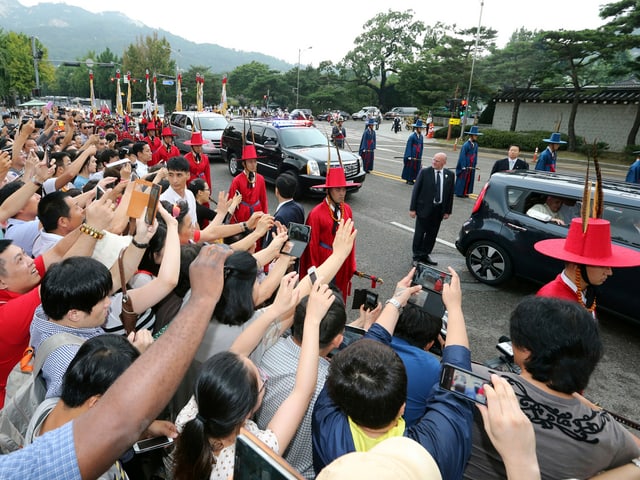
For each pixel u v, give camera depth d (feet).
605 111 84.33
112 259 8.54
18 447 6.30
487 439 5.03
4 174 12.71
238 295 6.88
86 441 2.30
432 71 131.34
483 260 19.44
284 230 9.86
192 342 2.62
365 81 221.05
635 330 15.89
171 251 7.29
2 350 7.44
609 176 62.39
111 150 22.86
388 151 74.90
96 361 5.03
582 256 7.93
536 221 17.63
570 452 4.61
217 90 266.36
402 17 201.26
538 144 81.30
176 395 7.32
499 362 8.48
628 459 4.75
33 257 10.61
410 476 2.72
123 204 9.43
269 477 2.92
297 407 5.24
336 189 13.92
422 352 6.68
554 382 4.65
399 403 4.46
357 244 24.63
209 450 4.69
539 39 81.51
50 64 208.23
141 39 260.62
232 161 45.14
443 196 21.11
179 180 15.44
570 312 4.77
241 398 4.58
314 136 38.17
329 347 6.77
